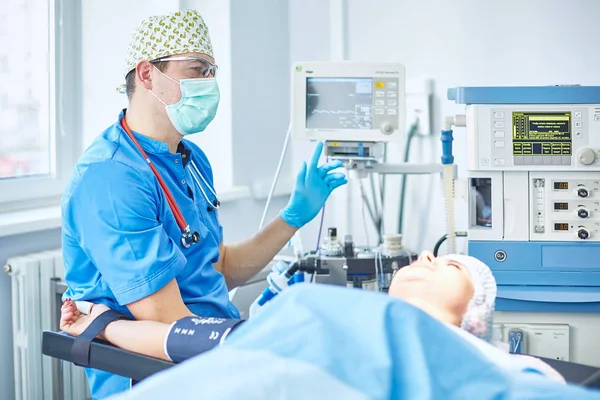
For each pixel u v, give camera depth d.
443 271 1.32
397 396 0.85
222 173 3.06
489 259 1.88
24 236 2.40
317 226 3.30
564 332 1.80
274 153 3.27
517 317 1.83
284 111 3.33
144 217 1.56
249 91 3.10
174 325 1.34
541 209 1.87
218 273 1.88
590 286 1.85
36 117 2.70
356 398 0.81
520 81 2.76
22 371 2.29
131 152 1.67
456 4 2.87
